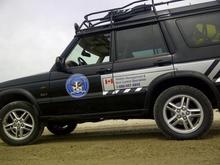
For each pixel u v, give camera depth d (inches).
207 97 153.3
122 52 163.0
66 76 169.6
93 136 197.0
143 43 160.4
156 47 157.5
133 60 159.0
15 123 178.5
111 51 164.7
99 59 166.9
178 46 153.0
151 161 116.0
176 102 150.8
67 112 169.6
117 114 160.9
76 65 171.9
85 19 173.8
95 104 163.5
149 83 154.3
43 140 194.1
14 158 140.0
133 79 157.2
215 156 115.6
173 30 155.9
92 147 150.3
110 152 135.9
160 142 147.7
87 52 171.0
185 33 154.1
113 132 213.8
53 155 139.7
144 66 155.7
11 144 178.5
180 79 151.6
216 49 148.1
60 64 169.9
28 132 177.2
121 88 159.3
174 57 151.9
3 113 179.3
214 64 146.3
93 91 164.2
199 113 147.4
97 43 169.8
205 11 154.8
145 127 232.8
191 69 148.8
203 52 149.0
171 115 151.3
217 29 151.3
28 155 144.1
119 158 124.3
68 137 202.8
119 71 159.8
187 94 148.0
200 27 153.6
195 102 147.5
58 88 170.6
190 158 115.6
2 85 182.1
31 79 177.2
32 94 175.3
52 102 171.3
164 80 151.5
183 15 156.9
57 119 171.6
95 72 164.2
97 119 167.5
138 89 156.1
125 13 167.3
